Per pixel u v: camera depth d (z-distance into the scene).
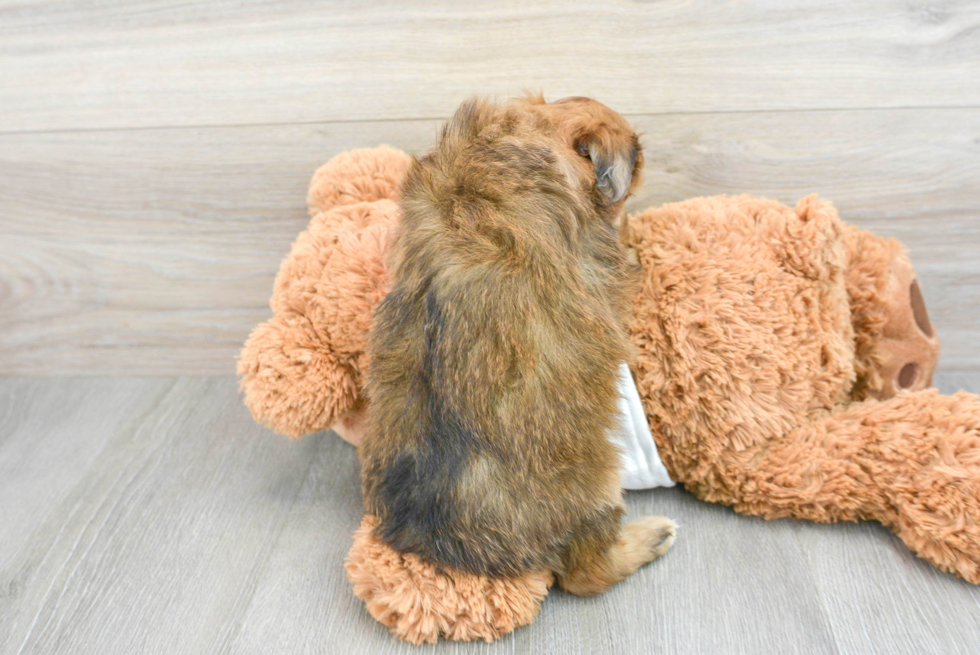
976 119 1.43
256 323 1.71
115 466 1.45
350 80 1.49
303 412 1.21
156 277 1.68
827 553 1.16
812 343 1.20
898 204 1.51
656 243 1.23
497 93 1.48
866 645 1.01
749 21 1.39
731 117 1.47
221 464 1.45
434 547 1.00
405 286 1.02
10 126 1.54
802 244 1.19
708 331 1.16
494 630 1.02
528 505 0.99
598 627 1.05
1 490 1.39
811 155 1.49
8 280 1.68
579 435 0.99
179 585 1.17
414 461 1.01
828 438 1.17
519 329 0.96
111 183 1.59
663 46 1.42
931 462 1.11
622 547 1.12
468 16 1.42
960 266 1.55
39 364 1.76
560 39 1.43
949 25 1.37
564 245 0.99
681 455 1.22
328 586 1.15
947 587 1.09
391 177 1.45
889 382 1.36
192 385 1.74
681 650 1.01
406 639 1.03
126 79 1.51
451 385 0.97
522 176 0.99
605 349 1.01
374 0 1.42
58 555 1.23
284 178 1.58
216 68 1.49
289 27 1.45
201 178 1.58
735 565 1.15
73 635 1.08
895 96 1.43
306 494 1.37
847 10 1.37
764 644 1.01
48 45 1.48
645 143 1.49
